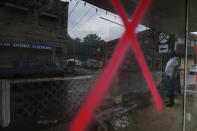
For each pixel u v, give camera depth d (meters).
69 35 1.22
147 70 2.08
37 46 0.99
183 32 2.78
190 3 2.36
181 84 2.80
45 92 1.15
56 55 1.13
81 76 1.36
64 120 1.28
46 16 1.03
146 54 2.04
